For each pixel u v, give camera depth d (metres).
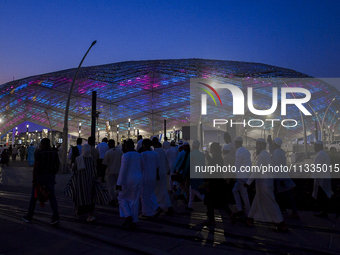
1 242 4.59
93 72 56.34
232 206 7.63
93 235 5.04
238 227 5.64
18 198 8.93
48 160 5.80
